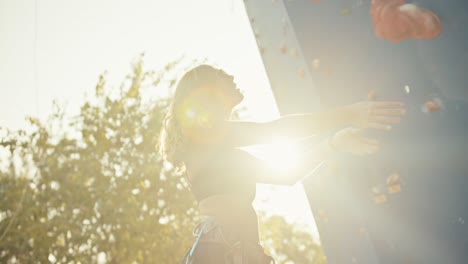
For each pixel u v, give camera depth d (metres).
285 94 2.00
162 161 10.56
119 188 9.79
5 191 9.23
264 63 2.11
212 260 1.59
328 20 1.85
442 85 1.62
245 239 1.62
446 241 1.60
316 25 1.86
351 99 1.78
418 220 1.65
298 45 1.87
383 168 1.71
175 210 10.12
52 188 9.56
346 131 1.66
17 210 8.70
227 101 1.80
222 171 1.70
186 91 1.80
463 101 1.58
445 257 1.60
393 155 1.69
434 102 1.64
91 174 9.83
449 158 1.61
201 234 1.66
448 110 1.61
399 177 1.68
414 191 1.65
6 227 8.90
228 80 1.82
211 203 1.69
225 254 1.59
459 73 1.59
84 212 9.46
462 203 1.58
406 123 1.68
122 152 10.20
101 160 10.08
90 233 9.33
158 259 9.86
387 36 1.72
